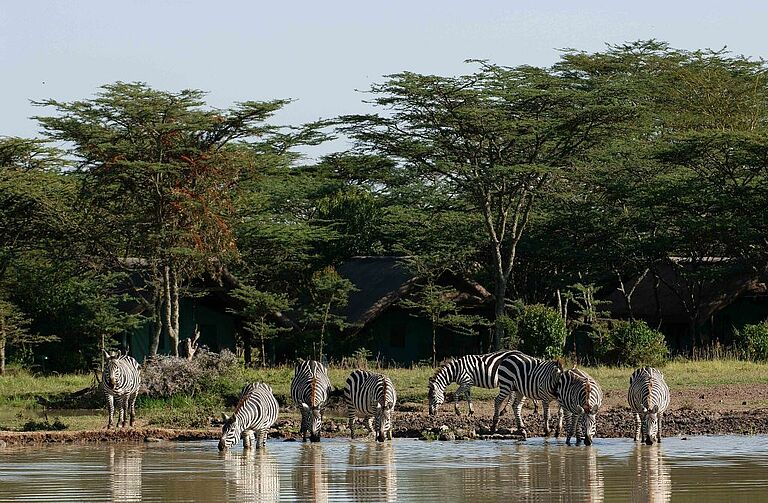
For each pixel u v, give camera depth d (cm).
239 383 4253
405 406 3912
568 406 2981
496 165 5559
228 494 2109
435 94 5553
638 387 2959
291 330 6056
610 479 2280
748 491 2116
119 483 2255
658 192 6175
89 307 5894
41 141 5850
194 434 3247
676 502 1995
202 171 5147
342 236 6344
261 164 5409
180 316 6247
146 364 4219
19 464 2575
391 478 2312
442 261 6175
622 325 5366
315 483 2248
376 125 5841
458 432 3169
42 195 5544
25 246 5803
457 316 6050
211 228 5166
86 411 4056
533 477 2314
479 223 6375
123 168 5006
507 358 3244
